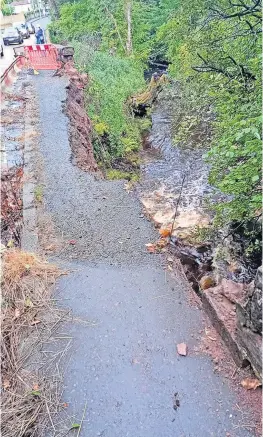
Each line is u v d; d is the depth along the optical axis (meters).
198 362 3.36
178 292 4.24
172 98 11.72
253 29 4.71
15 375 3.26
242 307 3.18
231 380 3.19
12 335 3.64
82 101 12.52
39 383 3.19
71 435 2.83
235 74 5.09
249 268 4.75
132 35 23.09
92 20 23.97
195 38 7.05
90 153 9.26
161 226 5.88
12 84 12.66
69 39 23.80
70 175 7.12
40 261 4.67
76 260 4.83
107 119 13.33
